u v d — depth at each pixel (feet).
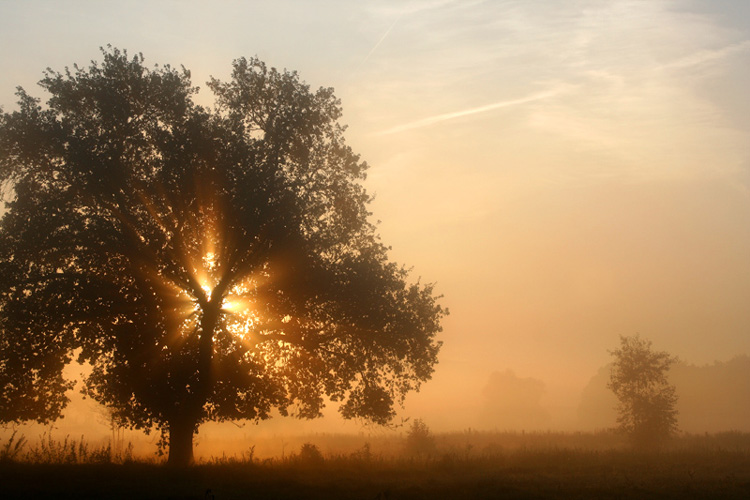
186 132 78.95
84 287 76.54
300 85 88.02
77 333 80.28
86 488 53.83
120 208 78.69
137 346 79.36
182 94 81.76
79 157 74.74
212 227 81.97
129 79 80.64
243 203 78.02
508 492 57.52
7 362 77.30
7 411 80.07
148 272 79.05
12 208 77.00
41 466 68.33
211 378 81.76
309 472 71.41
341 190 90.58
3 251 75.61
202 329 80.33
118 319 79.41
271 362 89.04
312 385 91.50
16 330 76.74
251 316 85.05
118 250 76.89
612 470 80.02
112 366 82.64
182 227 80.84
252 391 85.25
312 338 85.30
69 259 79.36
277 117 85.81
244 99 85.97
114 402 84.12
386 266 91.04
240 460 83.71
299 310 85.05
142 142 80.43
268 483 60.23
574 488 61.36
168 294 80.64
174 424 78.89
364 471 74.54
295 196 81.61
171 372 79.56
